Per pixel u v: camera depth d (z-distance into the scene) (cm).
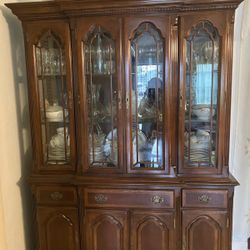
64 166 188
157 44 168
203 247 181
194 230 180
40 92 186
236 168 212
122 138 177
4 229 175
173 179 175
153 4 158
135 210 181
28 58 180
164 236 181
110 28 168
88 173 183
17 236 196
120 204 182
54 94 187
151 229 182
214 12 161
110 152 183
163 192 177
